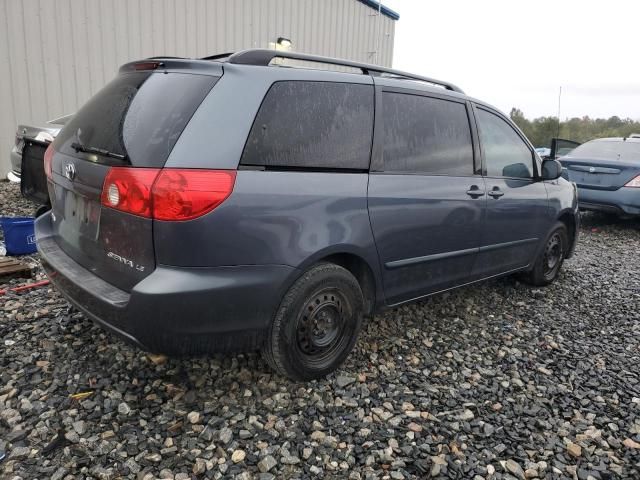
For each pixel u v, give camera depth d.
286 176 2.42
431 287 3.37
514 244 4.08
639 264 6.14
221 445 2.24
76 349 2.90
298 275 2.48
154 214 2.10
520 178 4.10
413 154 3.10
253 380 2.74
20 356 2.79
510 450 2.36
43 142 4.90
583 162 8.07
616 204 7.76
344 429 2.41
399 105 3.05
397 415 2.55
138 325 2.17
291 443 2.29
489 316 3.99
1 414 2.31
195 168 2.13
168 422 2.36
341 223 2.62
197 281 2.17
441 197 3.21
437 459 2.24
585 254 6.55
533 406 2.74
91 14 9.17
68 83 9.16
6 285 3.81
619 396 2.92
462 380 2.96
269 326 2.47
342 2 13.74
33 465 2.03
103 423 2.31
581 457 2.35
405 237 3.01
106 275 2.41
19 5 8.41
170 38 10.23
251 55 2.46
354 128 2.76
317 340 2.71
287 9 12.22
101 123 2.51
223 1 10.88
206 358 2.90
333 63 2.83
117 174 2.20
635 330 3.93
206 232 2.15
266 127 2.38
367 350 3.21
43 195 5.07
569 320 4.05
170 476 2.03
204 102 2.24
